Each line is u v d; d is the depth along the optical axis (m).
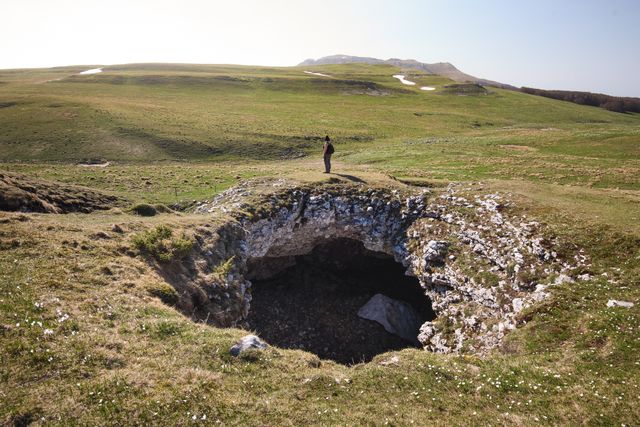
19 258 16.06
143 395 10.61
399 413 11.23
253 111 96.00
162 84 125.81
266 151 64.06
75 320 13.06
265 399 11.24
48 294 14.02
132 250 19.44
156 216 27.91
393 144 71.62
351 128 84.81
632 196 29.91
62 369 10.95
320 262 38.66
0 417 9.16
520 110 118.56
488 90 148.88
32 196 25.08
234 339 14.01
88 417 9.65
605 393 11.69
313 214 33.81
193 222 26.28
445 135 81.81
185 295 18.88
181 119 77.00
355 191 35.41
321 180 37.12
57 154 54.56
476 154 58.25
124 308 14.67
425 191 34.53
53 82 120.12
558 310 17.67
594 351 14.05
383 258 38.09
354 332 31.70
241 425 10.15
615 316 15.50
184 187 40.56
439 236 29.55
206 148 62.50
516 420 10.98
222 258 24.47
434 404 11.80
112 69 180.25
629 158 52.38
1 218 19.02
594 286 18.69
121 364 11.70
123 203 31.88
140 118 73.06
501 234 26.11
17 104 77.25
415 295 35.84
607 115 117.75
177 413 10.23
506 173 45.78
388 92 138.62
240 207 31.09
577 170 44.84
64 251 17.41
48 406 9.73
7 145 56.84
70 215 24.53
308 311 33.56
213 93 119.75
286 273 37.38
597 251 21.28
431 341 25.25
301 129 79.25
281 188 35.03
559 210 26.19
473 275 25.16
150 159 56.16
